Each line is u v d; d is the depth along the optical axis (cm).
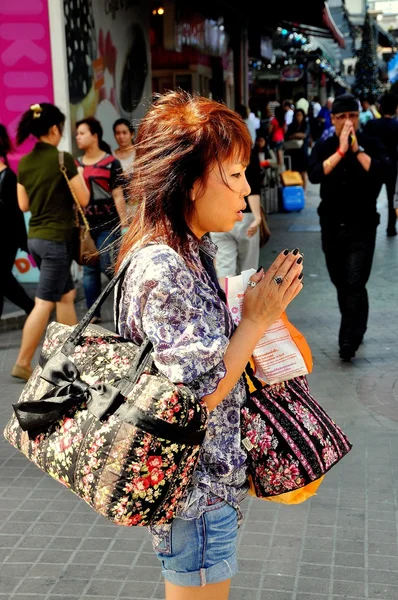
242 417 211
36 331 606
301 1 1619
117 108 1173
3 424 530
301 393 226
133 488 176
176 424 175
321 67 3741
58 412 188
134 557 370
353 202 619
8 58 916
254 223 697
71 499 430
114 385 185
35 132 602
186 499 197
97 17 1058
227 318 197
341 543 377
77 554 374
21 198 609
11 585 349
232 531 207
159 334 181
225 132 190
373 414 535
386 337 710
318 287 912
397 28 8119
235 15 1978
